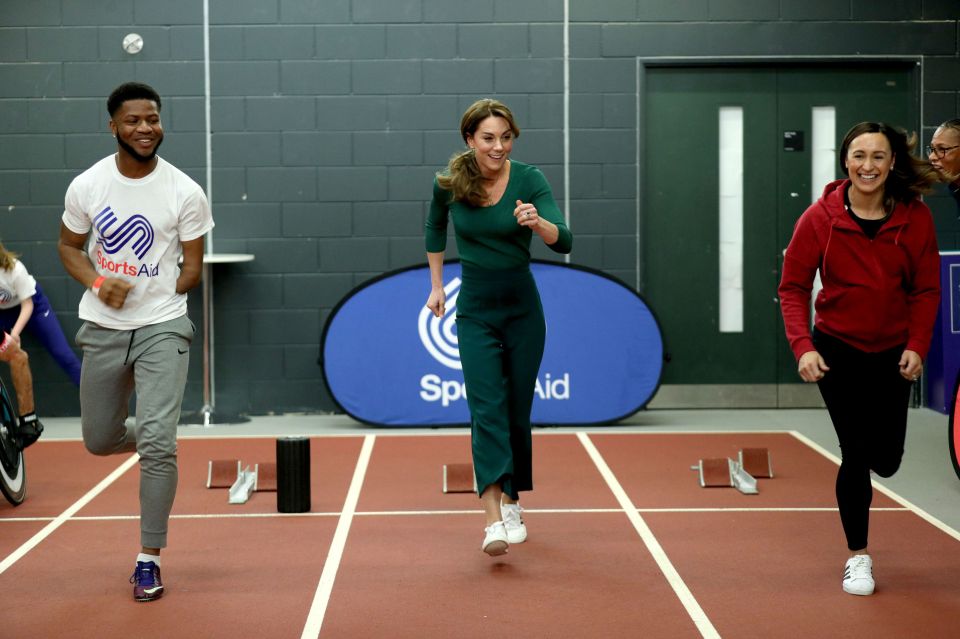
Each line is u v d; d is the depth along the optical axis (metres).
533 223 4.44
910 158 4.27
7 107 8.70
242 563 4.89
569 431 8.12
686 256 8.91
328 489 6.31
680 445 7.55
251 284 8.83
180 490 6.32
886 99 8.88
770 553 4.99
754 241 8.89
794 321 4.38
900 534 5.29
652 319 8.34
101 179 4.38
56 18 8.68
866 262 4.25
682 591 4.46
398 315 8.34
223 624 4.11
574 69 8.78
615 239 8.85
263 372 8.86
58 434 8.09
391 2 8.73
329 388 8.30
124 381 4.50
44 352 8.77
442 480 6.54
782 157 8.87
